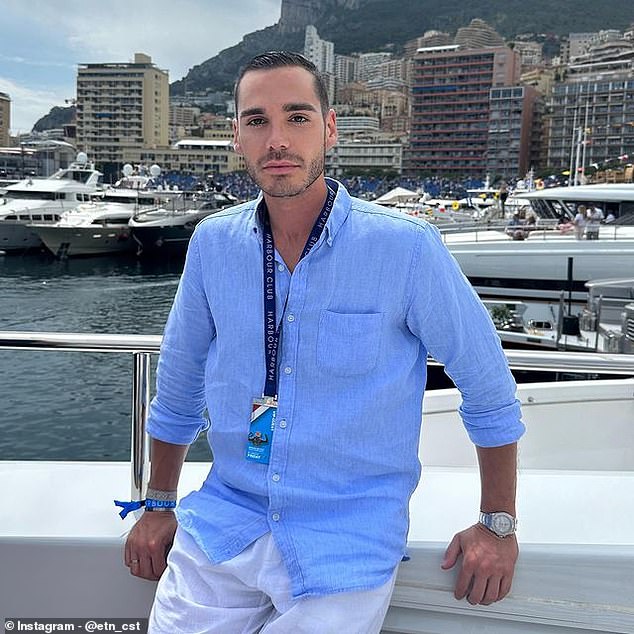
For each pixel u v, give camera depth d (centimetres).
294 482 114
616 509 144
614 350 877
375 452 114
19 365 1450
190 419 136
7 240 3944
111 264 3894
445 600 127
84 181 4709
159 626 116
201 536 118
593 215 1555
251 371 116
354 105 15588
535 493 152
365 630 111
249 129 114
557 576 127
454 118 12356
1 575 142
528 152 11694
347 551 111
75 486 164
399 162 12562
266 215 119
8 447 1062
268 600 116
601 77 10575
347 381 112
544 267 1434
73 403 1241
